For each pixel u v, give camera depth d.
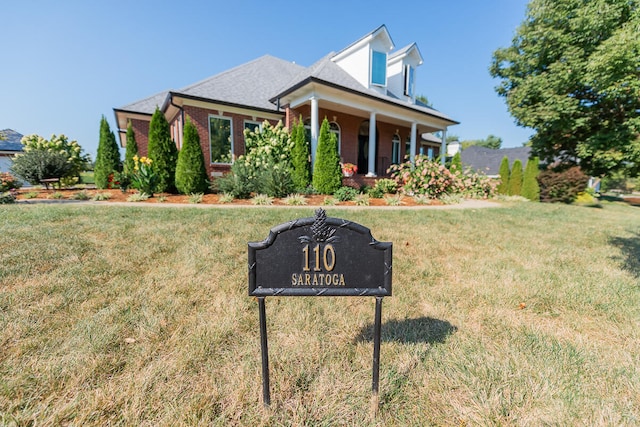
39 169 10.94
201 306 2.18
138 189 8.50
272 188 8.51
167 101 10.50
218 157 10.84
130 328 1.84
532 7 12.20
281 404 1.32
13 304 2.03
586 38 10.45
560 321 2.10
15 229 3.75
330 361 1.63
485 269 3.17
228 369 1.53
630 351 1.73
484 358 1.65
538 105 12.21
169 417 1.21
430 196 10.09
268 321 2.02
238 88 12.09
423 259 3.47
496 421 1.23
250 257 1.22
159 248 3.36
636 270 3.18
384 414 1.28
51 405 1.25
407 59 15.06
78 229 3.90
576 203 12.03
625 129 10.36
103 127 11.99
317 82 9.41
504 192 15.59
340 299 2.41
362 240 1.24
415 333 1.92
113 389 1.35
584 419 1.23
